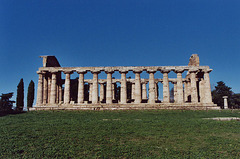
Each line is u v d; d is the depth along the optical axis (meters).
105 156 15.45
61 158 15.08
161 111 41.94
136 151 16.56
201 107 46.59
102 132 22.42
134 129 23.91
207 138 20.11
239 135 21.47
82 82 50.62
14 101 66.94
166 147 17.55
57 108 47.97
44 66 52.09
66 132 22.56
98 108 47.22
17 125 26.80
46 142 18.84
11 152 16.17
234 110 43.69
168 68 50.09
